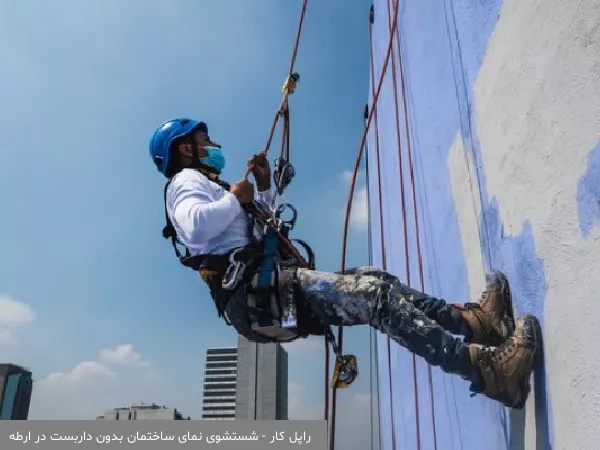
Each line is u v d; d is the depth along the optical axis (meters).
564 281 1.89
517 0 2.39
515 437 2.40
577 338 1.79
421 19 4.43
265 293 2.35
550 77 2.03
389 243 6.60
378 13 6.99
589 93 1.74
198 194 2.43
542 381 2.05
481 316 2.35
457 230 3.46
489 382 2.09
